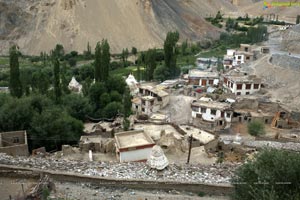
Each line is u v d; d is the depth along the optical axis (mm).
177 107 55938
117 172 17406
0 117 33125
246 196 13430
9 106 33906
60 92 46062
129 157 26750
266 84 63094
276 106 50062
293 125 45688
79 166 18078
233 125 46719
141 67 96625
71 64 103000
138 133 30250
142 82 74312
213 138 34094
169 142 30547
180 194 15953
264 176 13039
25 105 34438
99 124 41938
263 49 86312
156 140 31625
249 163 14484
